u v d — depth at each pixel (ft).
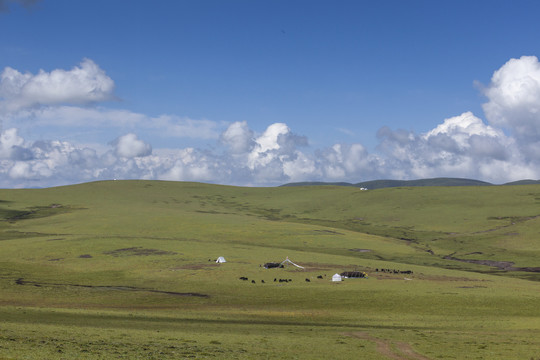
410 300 242.17
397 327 186.80
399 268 367.45
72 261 370.53
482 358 129.08
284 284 285.02
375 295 253.65
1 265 357.41
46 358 99.71
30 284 291.17
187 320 190.49
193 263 353.92
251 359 115.44
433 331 175.73
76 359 101.40
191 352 118.83
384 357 128.57
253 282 289.94
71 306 229.04
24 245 437.99
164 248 420.36
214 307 231.91
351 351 134.21
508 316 211.41
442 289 266.77
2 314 174.91
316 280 297.74
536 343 151.53
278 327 179.42
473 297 245.04
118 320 180.04
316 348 135.95
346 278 305.32
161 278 307.99
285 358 119.55
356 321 200.44
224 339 143.33
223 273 316.81
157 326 168.35
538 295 250.16
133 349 117.70
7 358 96.63
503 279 333.01
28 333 129.80
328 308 229.45
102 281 305.94
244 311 221.25
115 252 401.49
